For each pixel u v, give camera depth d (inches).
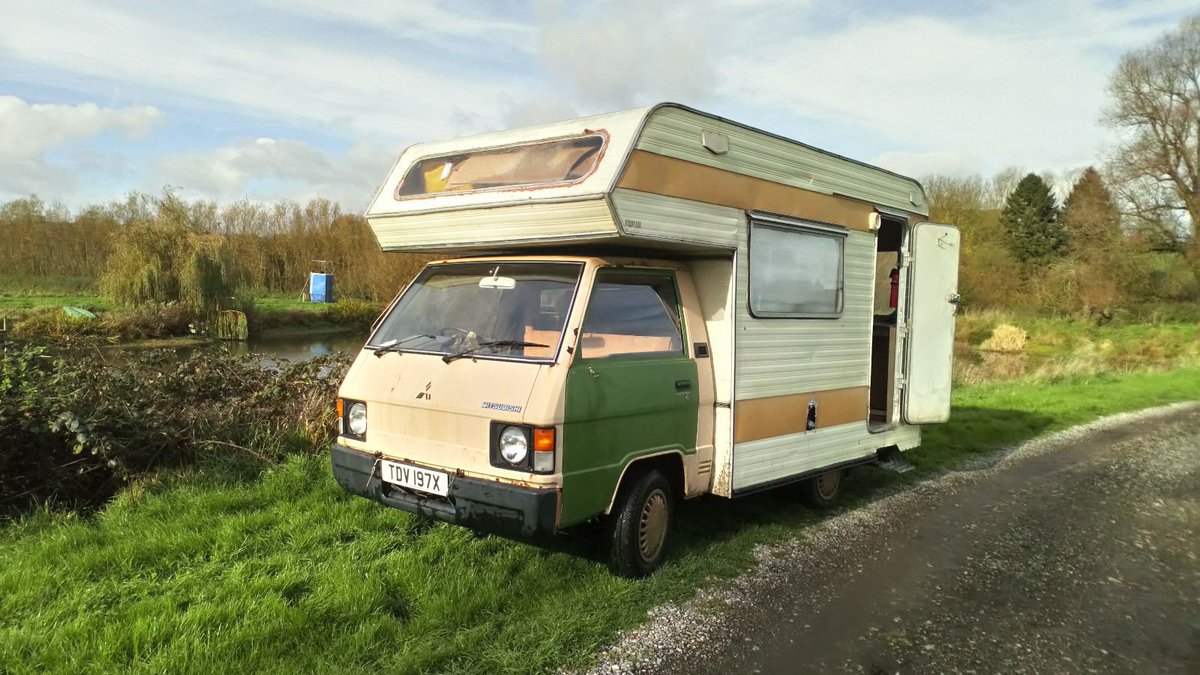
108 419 214.5
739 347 199.9
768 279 211.3
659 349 186.1
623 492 175.2
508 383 159.6
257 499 210.2
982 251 1632.6
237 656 133.8
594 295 172.6
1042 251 1710.1
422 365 176.2
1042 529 244.1
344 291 1521.9
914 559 211.9
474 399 161.3
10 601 149.9
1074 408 503.2
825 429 238.5
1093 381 684.7
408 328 194.1
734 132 196.9
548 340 165.6
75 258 1473.9
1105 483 310.8
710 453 198.5
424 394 169.8
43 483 207.5
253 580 159.9
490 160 190.2
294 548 179.8
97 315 976.9
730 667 145.3
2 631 137.9
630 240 171.2
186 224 1119.0
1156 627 171.9
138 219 1118.4
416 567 169.9
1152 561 216.2
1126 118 1469.0
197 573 165.2
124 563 167.2
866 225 255.4
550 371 157.1
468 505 157.8
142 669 127.6
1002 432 407.5
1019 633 166.9
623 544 173.8
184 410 246.5
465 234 189.3
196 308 1069.8
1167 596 190.5
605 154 167.6
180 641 135.0
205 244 1087.0
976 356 1125.1
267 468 233.1
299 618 144.1
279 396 276.1
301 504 206.2
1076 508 270.7
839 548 217.5
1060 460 354.3
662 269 193.8
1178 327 1328.7
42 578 159.2
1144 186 1445.6
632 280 185.0
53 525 189.9
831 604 177.8
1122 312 1421.0
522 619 154.4
